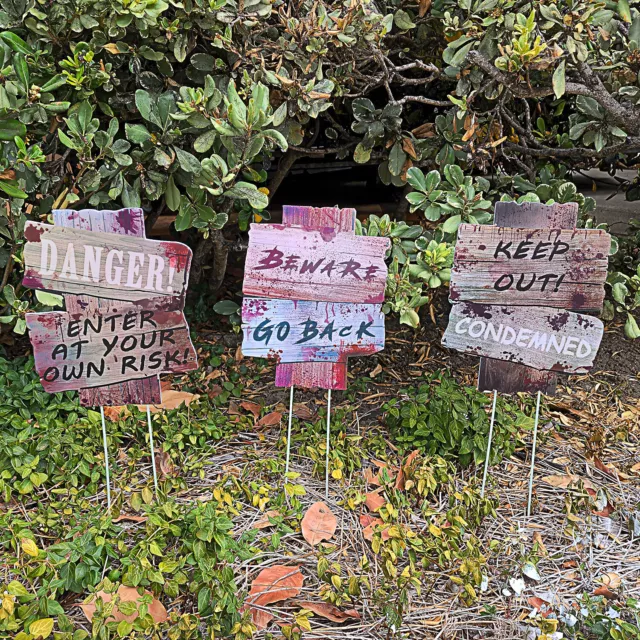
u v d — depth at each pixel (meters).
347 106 1.89
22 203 1.37
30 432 1.31
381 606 1.04
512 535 1.25
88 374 1.18
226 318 2.07
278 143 1.27
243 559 1.10
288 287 1.23
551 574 1.17
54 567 1.05
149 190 1.44
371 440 1.44
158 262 1.16
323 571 1.07
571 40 1.22
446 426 1.40
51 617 1.01
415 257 1.50
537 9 1.31
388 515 1.21
